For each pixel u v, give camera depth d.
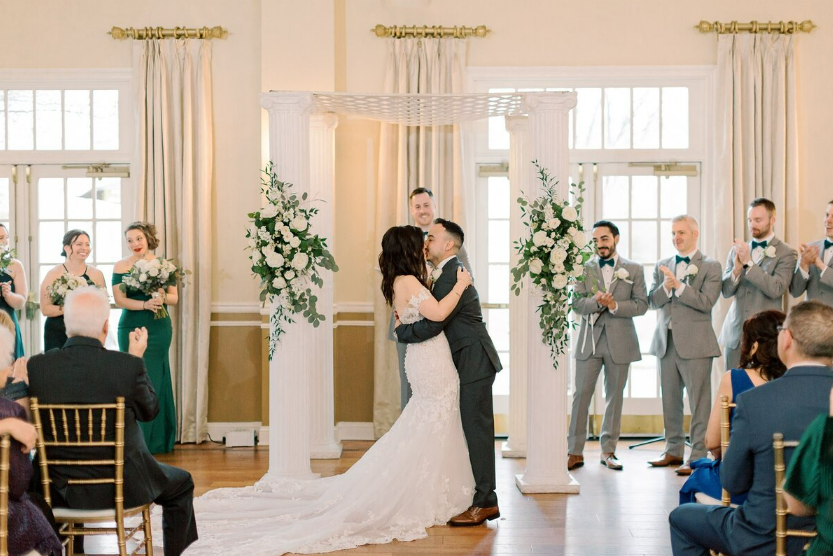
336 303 6.50
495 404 6.62
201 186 6.39
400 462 4.28
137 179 6.41
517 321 5.87
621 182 6.55
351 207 6.50
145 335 3.38
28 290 6.59
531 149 4.89
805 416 2.52
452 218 6.35
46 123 6.58
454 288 4.25
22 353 5.95
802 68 6.36
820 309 2.57
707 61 6.41
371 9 6.41
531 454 4.94
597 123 6.54
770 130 6.30
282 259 4.80
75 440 3.10
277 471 4.99
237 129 6.49
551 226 4.65
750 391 2.63
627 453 6.01
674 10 6.41
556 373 4.87
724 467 2.66
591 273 5.57
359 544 3.96
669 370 5.55
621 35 6.43
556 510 4.56
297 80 6.27
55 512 3.09
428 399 4.36
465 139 6.42
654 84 6.48
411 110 5.57
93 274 6.01
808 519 2.49
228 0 6.46
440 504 4.31
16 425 2.57
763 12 6.37
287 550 3.84
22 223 6.59
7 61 6.48
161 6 6.47
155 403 3.26
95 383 3.10
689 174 6.50
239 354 6.51
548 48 6.43
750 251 5.55
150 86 6.39
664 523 4.34
